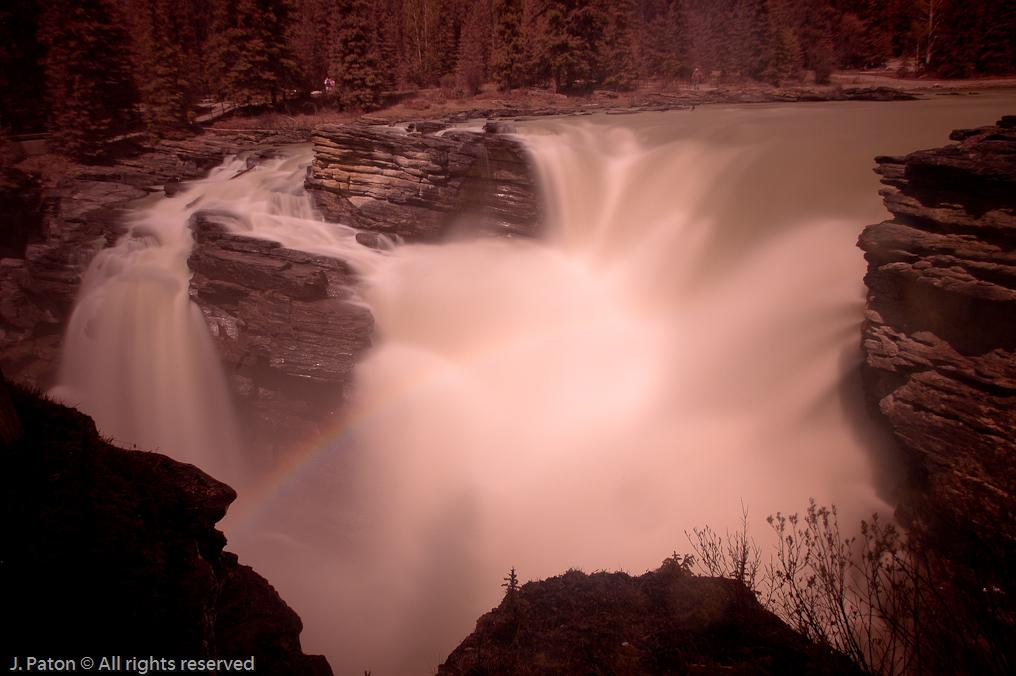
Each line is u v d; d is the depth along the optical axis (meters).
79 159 35.41
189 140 38.44
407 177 21.69
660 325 20.64
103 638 3.05
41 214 31.84
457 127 33.47
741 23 53.84
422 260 21.70
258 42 43.19
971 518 6.34
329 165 22.41
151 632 3.22
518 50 49.94
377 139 21.56
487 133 27.38
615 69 51.16
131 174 33.53
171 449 22.31
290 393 19.97
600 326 20.94
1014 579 4.64
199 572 3.76
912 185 12.01
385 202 22.17
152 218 26.47
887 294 12.12
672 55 56.19
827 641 4.89
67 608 3.04
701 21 56.91
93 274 25.11
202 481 4.62
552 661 5.12
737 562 6.52
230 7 43.12
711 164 22.67
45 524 3.24
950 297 10.65
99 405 23.47
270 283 19.55
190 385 22.02
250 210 24.42
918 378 11.01
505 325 21.23
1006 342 10.12
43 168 34.09
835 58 51.88
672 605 5.62
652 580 6.03
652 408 18.48
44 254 25.73
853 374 15.73
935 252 11.13
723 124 27.08
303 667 5.05
